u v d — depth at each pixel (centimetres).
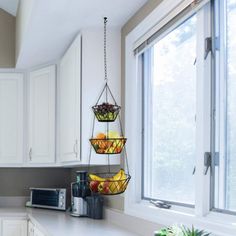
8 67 442
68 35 321
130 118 288
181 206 227
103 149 227
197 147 201
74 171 457
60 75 391
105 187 221
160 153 268
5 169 471
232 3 192
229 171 191
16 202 468
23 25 343
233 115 189
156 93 278
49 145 403
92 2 258
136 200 280
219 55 199
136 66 288
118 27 306
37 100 420
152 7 252
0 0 423
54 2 255
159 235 155
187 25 234
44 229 278
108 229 268
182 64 239
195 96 221
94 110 238
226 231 171
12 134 432
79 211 343
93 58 303
